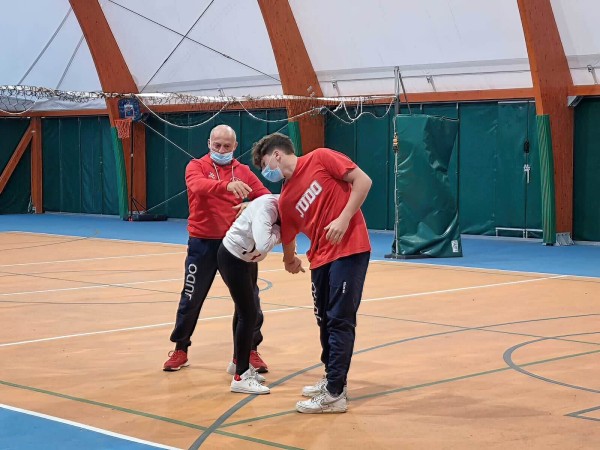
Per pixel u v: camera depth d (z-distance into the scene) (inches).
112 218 1059.3
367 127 876.6
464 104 818.2
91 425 219.9
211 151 282.7
